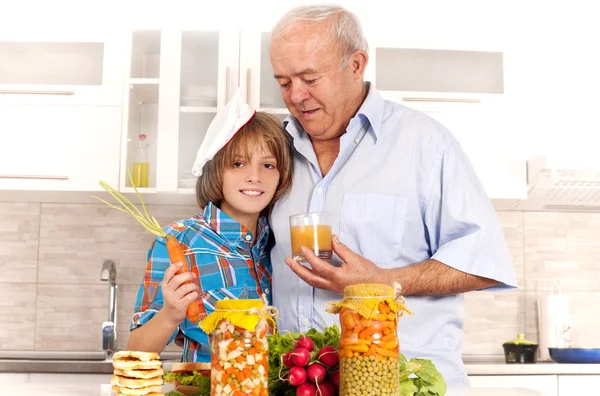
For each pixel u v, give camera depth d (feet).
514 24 11.69
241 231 6.93
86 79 11.93
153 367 4.67
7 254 12.27
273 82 11.57
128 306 12.25
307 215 5.82
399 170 6.70
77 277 12.26
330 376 4.65
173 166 11.36
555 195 11.90
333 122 6.68
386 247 6.68
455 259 6.30
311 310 6.68
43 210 12.34
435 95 11.49
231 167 6.91
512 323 12.52
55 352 12.01
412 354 6.48
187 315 5.06
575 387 10.41
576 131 11.55
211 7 11.58
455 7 11.66
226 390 4.32
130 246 12.31
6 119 11.35
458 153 6.68
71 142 11.36
